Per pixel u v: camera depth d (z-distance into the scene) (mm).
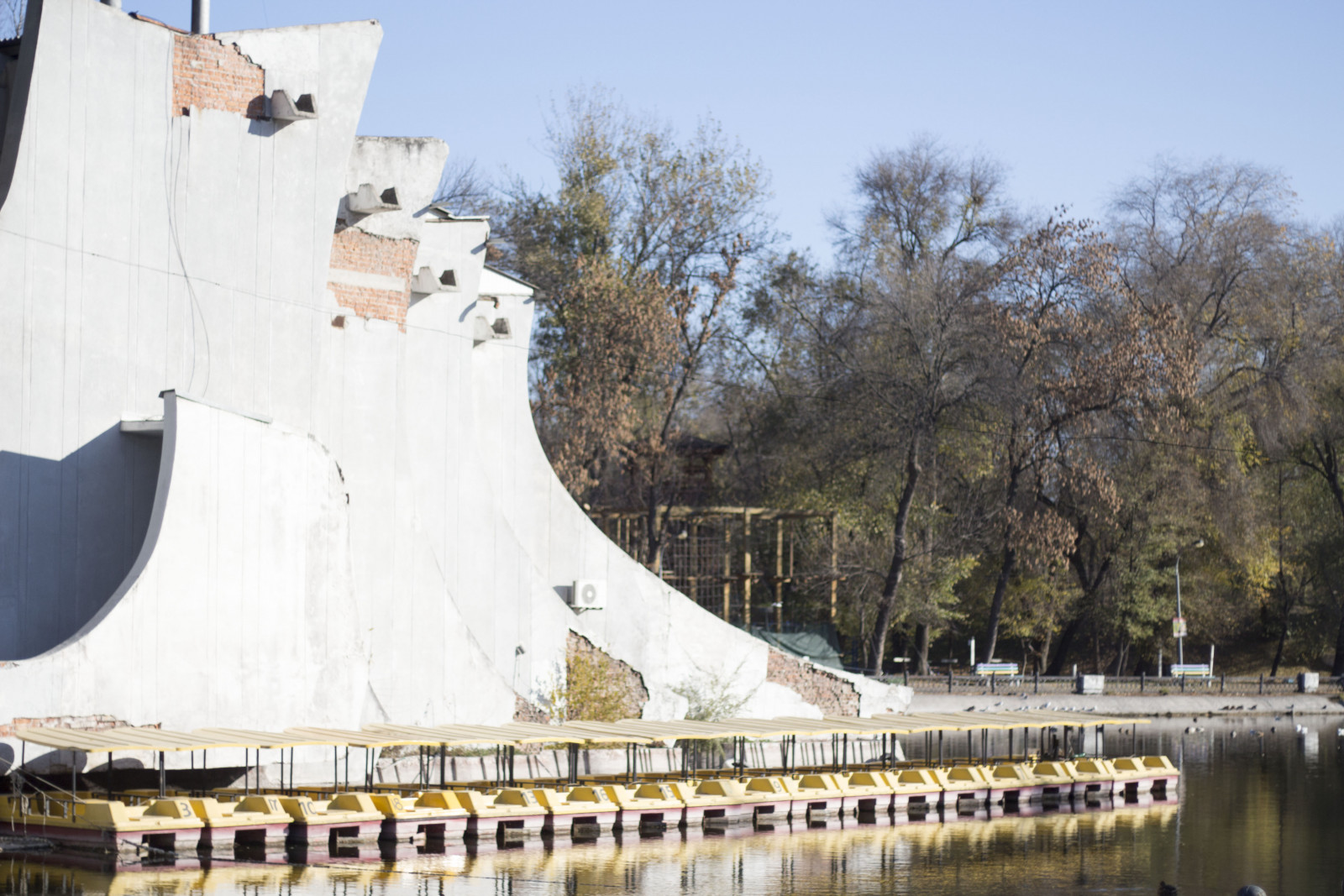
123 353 23172
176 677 22156
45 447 22156
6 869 18984
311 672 24469
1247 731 47938
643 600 34062
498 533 31172
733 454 68062
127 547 23344
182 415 22406
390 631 27625
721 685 34469
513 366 33812
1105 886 20719
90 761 21891
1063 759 33281
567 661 32312
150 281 23562
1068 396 50906
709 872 21047
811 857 22562
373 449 27750
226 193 24641
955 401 51062
